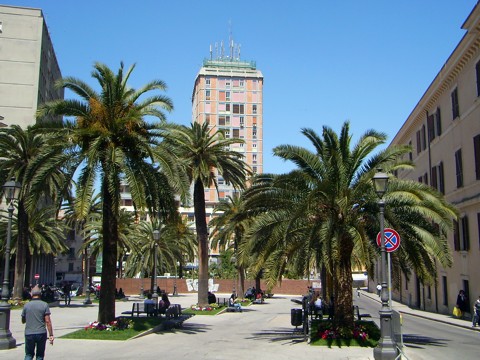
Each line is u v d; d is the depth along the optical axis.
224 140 32.50
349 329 16.56
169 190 19.89
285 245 15.54
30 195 17.23
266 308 41.34
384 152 16.92
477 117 29.50
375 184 13.78
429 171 39.81
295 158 17.34
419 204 16.25
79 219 16.73
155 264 25.95
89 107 18.25
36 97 59.16
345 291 16.95
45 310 10.09
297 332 20.09
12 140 30.16
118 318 18.62
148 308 22.80
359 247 14.89
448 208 17.31
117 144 18.34
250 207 17.84
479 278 29.59
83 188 16.94
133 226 56.44
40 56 60.53
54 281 85.81
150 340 16.38
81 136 17.52
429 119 39.91
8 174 30.36
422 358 14.05
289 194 17.09
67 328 20.39
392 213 16.17
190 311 31.47
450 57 33.16
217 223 44.53
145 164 18.88
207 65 119.38
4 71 58.97
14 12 60.56
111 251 18.41
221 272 84.69
